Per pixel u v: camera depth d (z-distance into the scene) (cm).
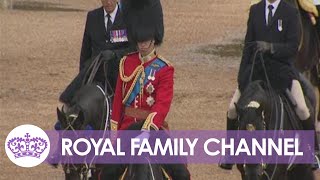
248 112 3125
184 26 12300
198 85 7512
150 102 3009
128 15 3036
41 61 8894
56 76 8019
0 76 7925
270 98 3288
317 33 4653
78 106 3297
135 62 3044
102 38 3806
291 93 3444
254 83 3303
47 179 4509
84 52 3903
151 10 3020
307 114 3462
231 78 7938
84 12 13900
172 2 16112
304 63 4562
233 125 3500
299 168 3525
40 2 15400
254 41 3509
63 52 9575
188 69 8456
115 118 3070
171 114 6197
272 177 3250
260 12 3522
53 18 12812
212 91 7219
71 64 8744
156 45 3116
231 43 10531
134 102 3033
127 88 3044
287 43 3450
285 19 3469
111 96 3559
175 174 2972
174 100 6788
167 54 9506
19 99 6838
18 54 9356
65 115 3178
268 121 3234
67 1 15850
